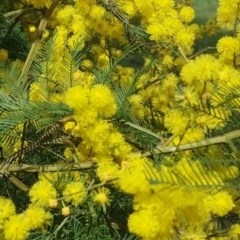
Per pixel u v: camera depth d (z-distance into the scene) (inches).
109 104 4.7
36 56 6.8
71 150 5.4
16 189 6.1
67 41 6.6
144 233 4.1
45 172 5.2
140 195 4.2
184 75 4.4
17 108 5.0
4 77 6.2
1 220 4.5
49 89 5.8
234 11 6.0
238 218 5.9
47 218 4.6
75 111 4.7
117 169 4.7
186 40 6.7
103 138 4.7
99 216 5.1
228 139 4.5
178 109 4.7
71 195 4.7
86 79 5.9
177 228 4.2
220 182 4.1
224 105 4.6
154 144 5.1
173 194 4.0
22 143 5.5
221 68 5.0
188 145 4.6
